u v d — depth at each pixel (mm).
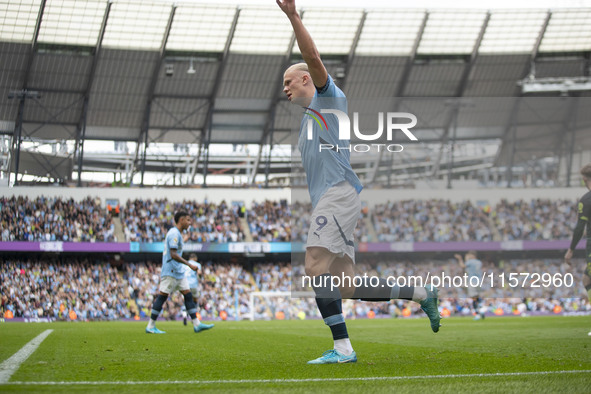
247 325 16297
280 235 34281
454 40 34656
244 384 3342
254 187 37625
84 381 3473
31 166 33812
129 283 31469
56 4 30359
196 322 10828
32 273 30500
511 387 3186
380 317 25125
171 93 34625
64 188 32906
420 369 4051
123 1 30812
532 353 5414
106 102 34062
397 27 34031
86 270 31688
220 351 6012
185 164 36875
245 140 37438
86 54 32219
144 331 11461
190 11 32094
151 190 34094
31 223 31562
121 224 33062
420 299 4922
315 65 4566
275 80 35188
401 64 35062
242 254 34562
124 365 4414
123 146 35938
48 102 33312
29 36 30969
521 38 34688
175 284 10797
